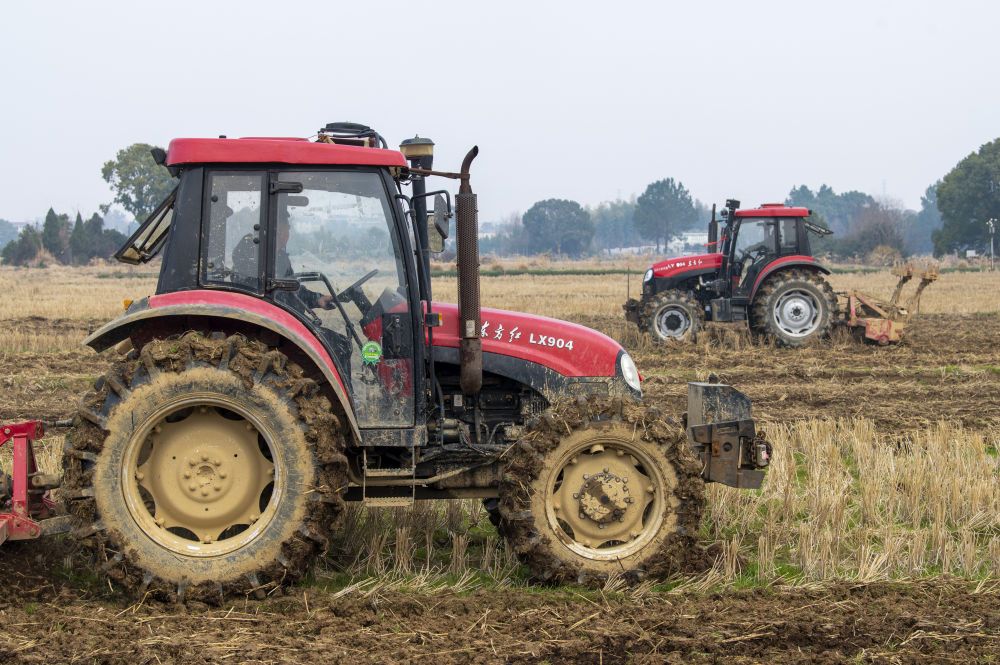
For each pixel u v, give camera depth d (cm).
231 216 914
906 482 1230
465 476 977
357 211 930
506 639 802
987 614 858
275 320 879
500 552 1022
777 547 1038
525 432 947
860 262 13288
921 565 1000
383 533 1049
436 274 7444
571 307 4319
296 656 760
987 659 776
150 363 855
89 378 2270
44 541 977
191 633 803
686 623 836
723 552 994
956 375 2283
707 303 2906
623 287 6300
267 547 867
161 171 14938
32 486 930
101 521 853
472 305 959
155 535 867
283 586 888
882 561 981
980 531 1135
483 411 1046
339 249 930
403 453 963
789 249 2816
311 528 870
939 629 828
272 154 907
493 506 1018
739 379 2269
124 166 14838
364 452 942
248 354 870
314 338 913
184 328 922
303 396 877
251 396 861
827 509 1107
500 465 973
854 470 1425
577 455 946
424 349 981
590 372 1026
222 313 865
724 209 2883
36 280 8369
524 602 884
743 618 846
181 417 885
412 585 920
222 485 885
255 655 759
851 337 2823
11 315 3953
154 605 858
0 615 825
